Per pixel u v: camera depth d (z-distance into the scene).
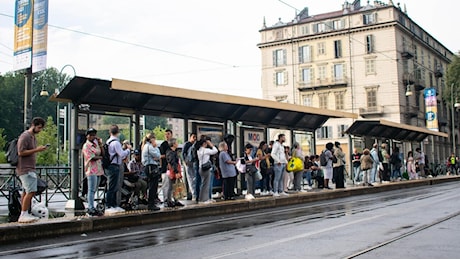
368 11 60.91
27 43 12.04
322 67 63.44
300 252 7.06
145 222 11.20
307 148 21.30
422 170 30.83
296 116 19.62
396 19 60.00
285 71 65.81
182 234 9.40
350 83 61.62
